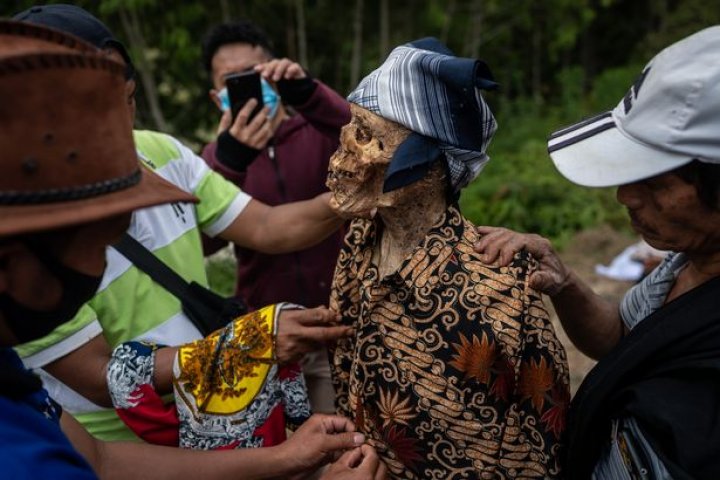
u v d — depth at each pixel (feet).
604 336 5.47
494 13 30.55
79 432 4.58
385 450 4.89
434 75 4.38
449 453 4.70
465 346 4.52
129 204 3.29
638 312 5.17
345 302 5.21
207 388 5.20
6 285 3.22
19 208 3.06
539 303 4.62
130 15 22.93
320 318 5.20
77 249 3.34
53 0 20.89
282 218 6.66
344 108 8.51
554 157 4.47
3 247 3.13
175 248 6.15
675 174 4.05
